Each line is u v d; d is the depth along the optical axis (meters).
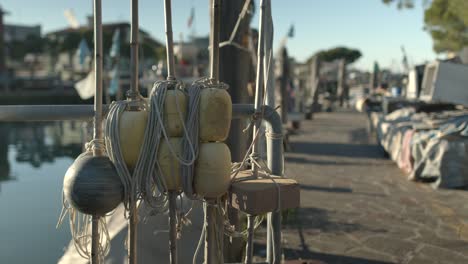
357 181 8.12
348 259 4.30
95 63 2.04
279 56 14.46
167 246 3.50
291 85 20.20
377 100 19.92
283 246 4.66
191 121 1.99
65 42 73.38
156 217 3.49
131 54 2.08
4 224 8.01
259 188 2.07
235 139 3.90
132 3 2.05
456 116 8.37
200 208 3.57
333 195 7.02
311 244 4.72
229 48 3.90
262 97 2.49
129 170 2.05
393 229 5.23
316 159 10.73
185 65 37.34
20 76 83.69
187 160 1.98
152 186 2.05
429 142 7.75
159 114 1.96
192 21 23.08
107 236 2.25
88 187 1.89
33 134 26.95
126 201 2.01
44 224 8.00
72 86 75.50
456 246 4.64
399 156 9.30
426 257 4.35
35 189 11.59
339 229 5.23
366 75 49.06
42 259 6.15
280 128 2.53
